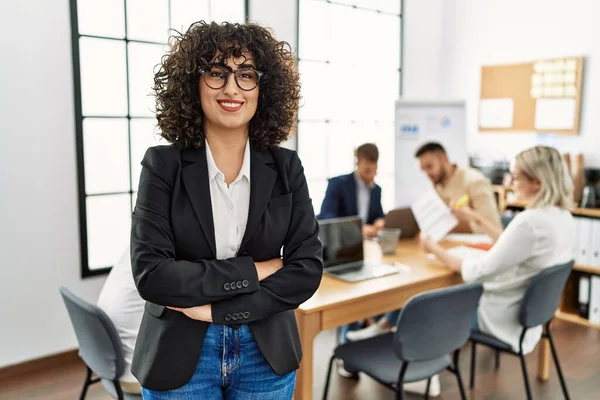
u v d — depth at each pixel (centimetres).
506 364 326
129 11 334
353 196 368
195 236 115
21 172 297
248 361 118
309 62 438
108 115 332
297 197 127
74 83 310
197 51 113
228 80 113
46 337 315
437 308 200
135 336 186
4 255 296
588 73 422
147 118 350
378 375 215
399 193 412
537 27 452
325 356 336
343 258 265
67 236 317
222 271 112
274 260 124
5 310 300
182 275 110
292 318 127
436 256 268
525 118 464
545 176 243
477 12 494
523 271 247
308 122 446
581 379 308
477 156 490
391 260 280
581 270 405
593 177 410
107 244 341
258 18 391
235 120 115
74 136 314
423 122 407
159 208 114
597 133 420
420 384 280
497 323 250
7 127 290
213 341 115
